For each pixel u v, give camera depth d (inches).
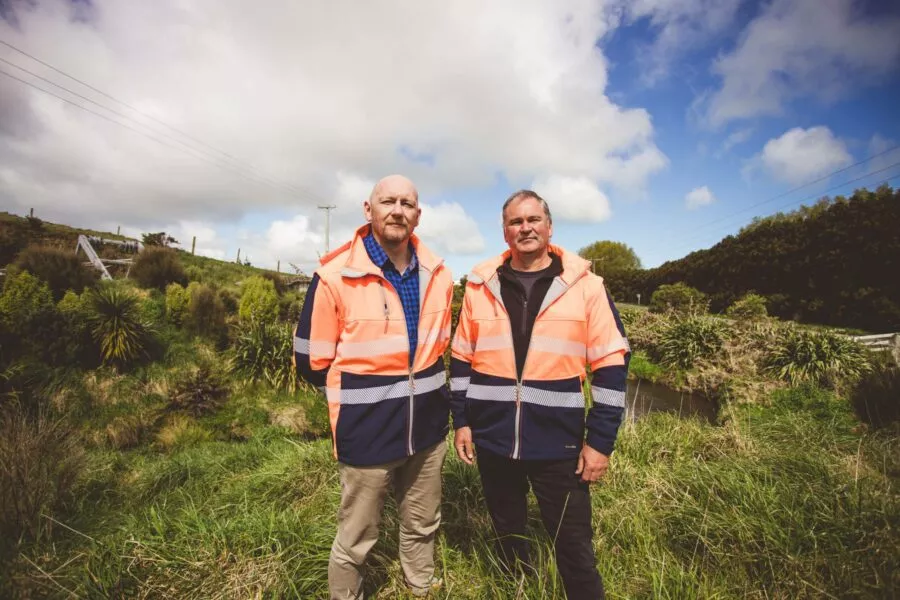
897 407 181.0
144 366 287.0
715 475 100.8
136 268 486.9
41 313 261.4
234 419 233.8
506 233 68.1
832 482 93.6
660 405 295.3
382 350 59.5
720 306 899.4
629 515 87.6
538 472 62.8
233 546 76.7
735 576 68.7
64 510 104.9
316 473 114.8
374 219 62.3
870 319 613.6
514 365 63.3
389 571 74.0
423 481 66.0
